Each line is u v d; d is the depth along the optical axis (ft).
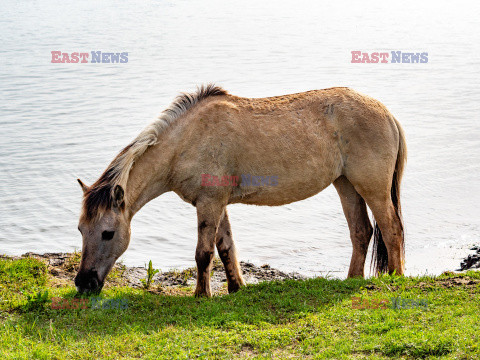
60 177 55.16
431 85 98.99
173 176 25.75
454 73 109.91
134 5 259.39
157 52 136.36
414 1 278.05
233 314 21.81
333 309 21.93
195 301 24.38
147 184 25.43
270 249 41.65
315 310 22.20
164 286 31.07
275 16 222.07
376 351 18.38
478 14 219.82
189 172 25.41
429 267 35.94
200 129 25.52
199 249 25.41
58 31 169.58
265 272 34.99
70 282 28.53
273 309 22.81
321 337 19.67
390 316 20.71
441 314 20.62
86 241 23.70
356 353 18.38
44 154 61.46
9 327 21.18
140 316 22.58
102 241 23.75
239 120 25.85
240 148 25.64
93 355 19.01
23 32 165.99
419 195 51.65
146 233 44.93
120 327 21.31
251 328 20.63
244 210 50.90
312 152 26.30
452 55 131.64
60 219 46.52
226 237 26.76
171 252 41.14
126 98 87.51
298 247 42.06
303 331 20.20
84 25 187.11
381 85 98.78
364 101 27.07
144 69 113.80
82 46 142.92
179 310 23.09
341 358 17.92
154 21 202.80
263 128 25.98
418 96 90.43
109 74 108.47
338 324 20.61
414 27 184.75
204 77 103.45
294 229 46.09
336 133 26.68
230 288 26.91
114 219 23.88
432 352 17.84
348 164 27.02
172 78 103.24
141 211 49.83
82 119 75.61
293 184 26.43
